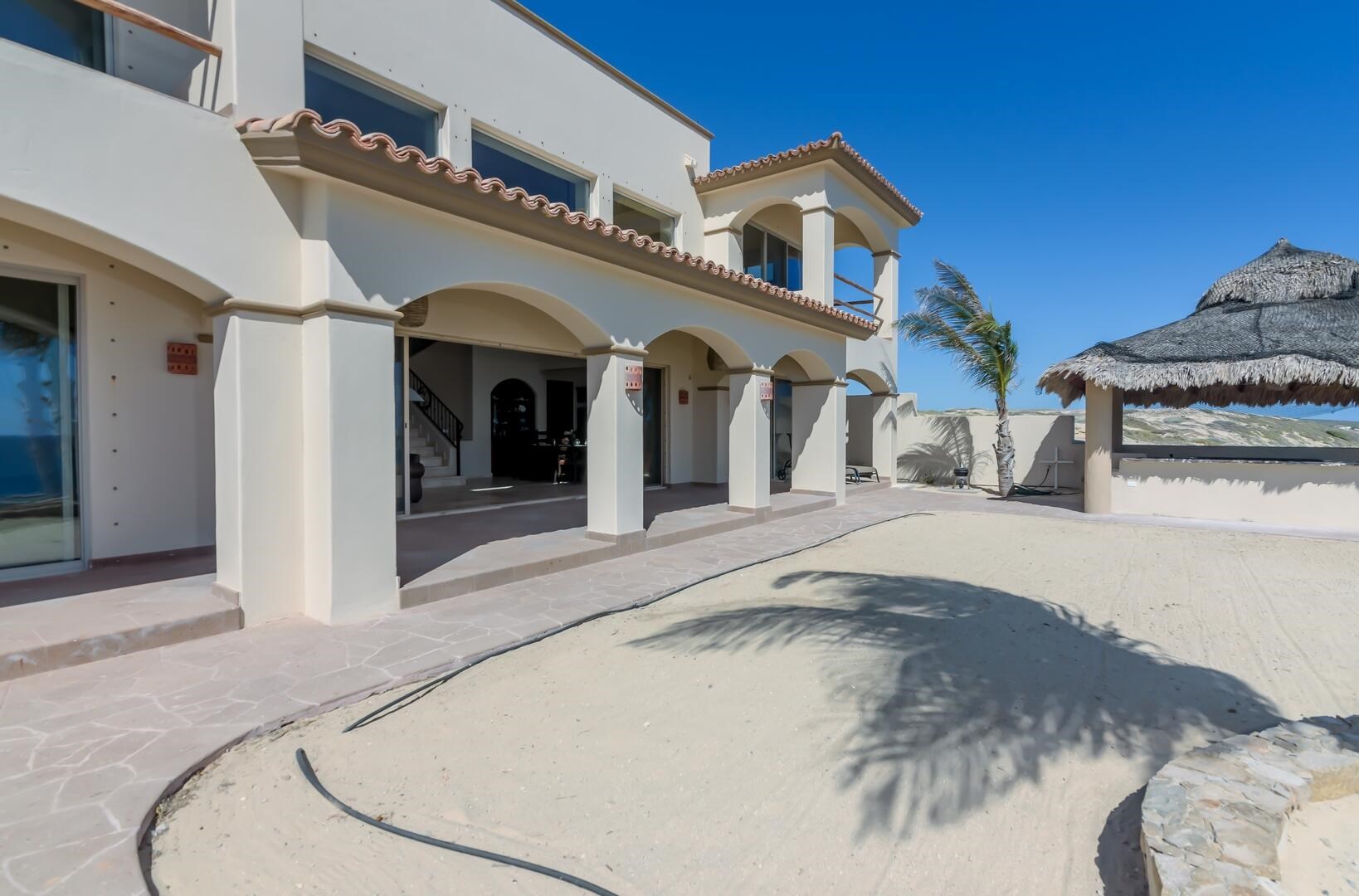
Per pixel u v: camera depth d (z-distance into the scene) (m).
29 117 4.19
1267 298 14.20
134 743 3.60
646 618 6.01
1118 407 15.12
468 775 3.43
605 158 12.31
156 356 7.14
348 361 5.55
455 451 16.45
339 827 2.99
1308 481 11.78
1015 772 3.46
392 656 4.89
